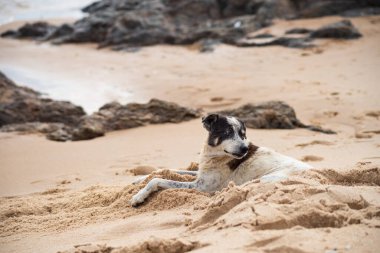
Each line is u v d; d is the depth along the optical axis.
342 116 14.79
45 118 16.86
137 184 7.53
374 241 4.20
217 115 7.32
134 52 29.19
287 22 30.81
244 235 4.47
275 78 20.81
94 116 15.19
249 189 5.62
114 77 23.97
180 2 33.50
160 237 4.91
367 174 6.68
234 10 33.09
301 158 10.05
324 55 24.33
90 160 11.71
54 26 36.59
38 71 25.64
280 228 4.67
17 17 41.28
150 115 15.47
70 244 5.53
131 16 32.03
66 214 7.07
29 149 13.09
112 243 5.16
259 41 28.02
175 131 14.12
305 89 18.41
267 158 7.16
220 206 5.44
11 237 6.35
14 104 17.12
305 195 5.37
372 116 14.61
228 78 21.78
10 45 32.62
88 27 32.88
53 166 11.41
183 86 21.17
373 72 20.33
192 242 4.58
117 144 13.16
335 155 10.18
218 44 28.53
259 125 13.83
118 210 6.88
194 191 6.87
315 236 4.34
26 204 7.95
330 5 31.27
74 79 23.94
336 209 5.00
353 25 28.62
